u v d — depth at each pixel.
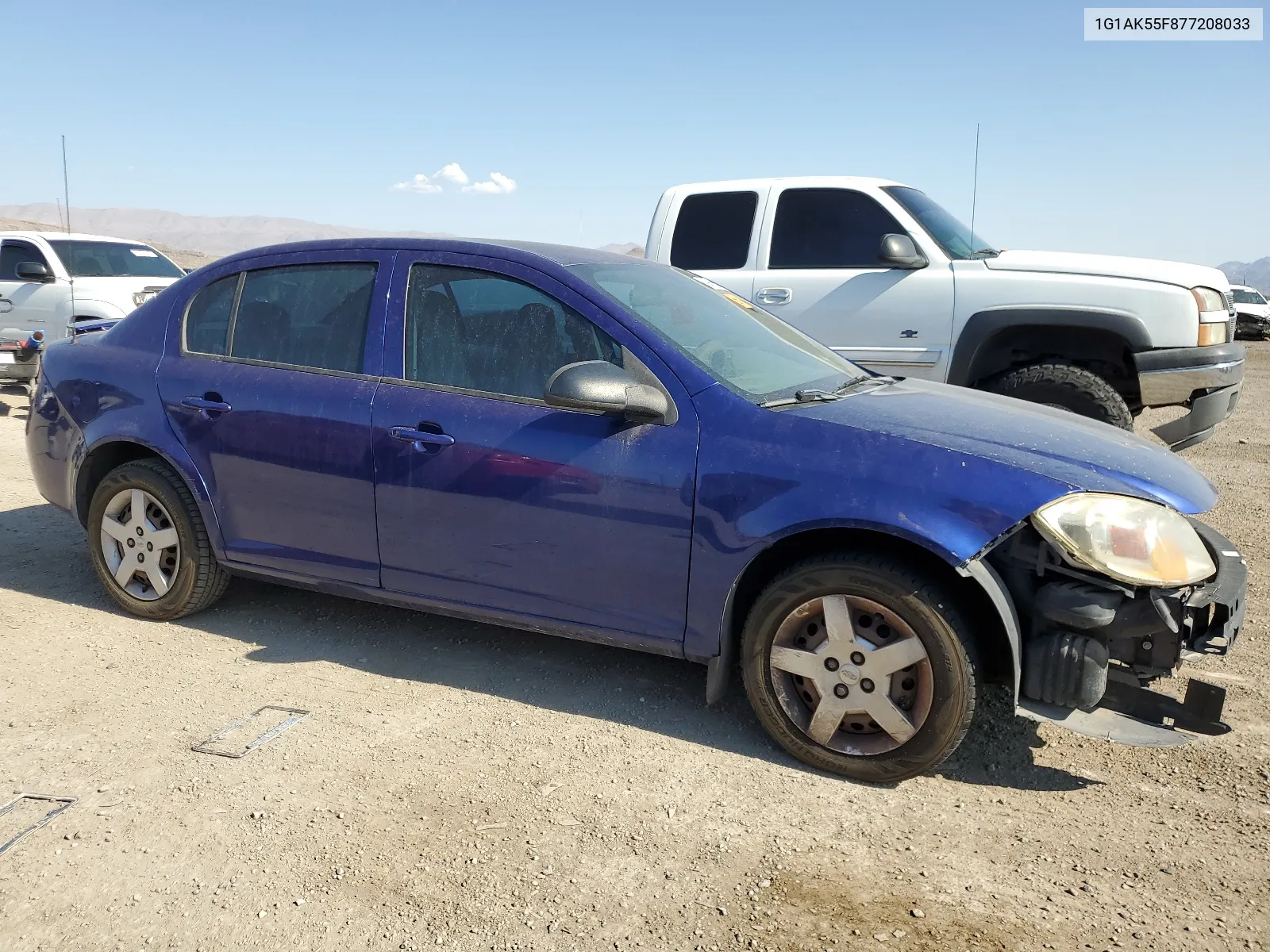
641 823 2.90
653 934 2.41
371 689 3.81
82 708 3.60
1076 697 2.97
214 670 3.96
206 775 3.13
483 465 3.55
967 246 7.14
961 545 2.90
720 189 7.55
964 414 3.41
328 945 2.37
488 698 3.74
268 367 4.10
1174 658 2.96
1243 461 8.61
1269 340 32.12
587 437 3.42
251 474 4.06
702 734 3.47
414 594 3.83
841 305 7.00
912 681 3.08
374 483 3.78
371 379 3.85
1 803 2.96
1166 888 2.58
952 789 3.11
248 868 2.66
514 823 2.89
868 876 2.65
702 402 3.34
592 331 3.54
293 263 4.16
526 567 3.56
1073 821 2.92
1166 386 6.30
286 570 4.08
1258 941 2.37
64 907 2.50
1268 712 3.61
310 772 3.16
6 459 8.03
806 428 3.21
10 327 11.71
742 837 2.83
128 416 4.33
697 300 4.03
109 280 11.80
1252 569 5.32
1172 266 6.55
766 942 2.38
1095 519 2.89
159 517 4.39
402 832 2.84
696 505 3.24
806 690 3.22
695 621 3.32
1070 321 6.42
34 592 4.81
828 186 7.22
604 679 3.91
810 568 3.12
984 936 2.40
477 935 2.41
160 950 2.35
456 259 3.83
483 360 3.68
